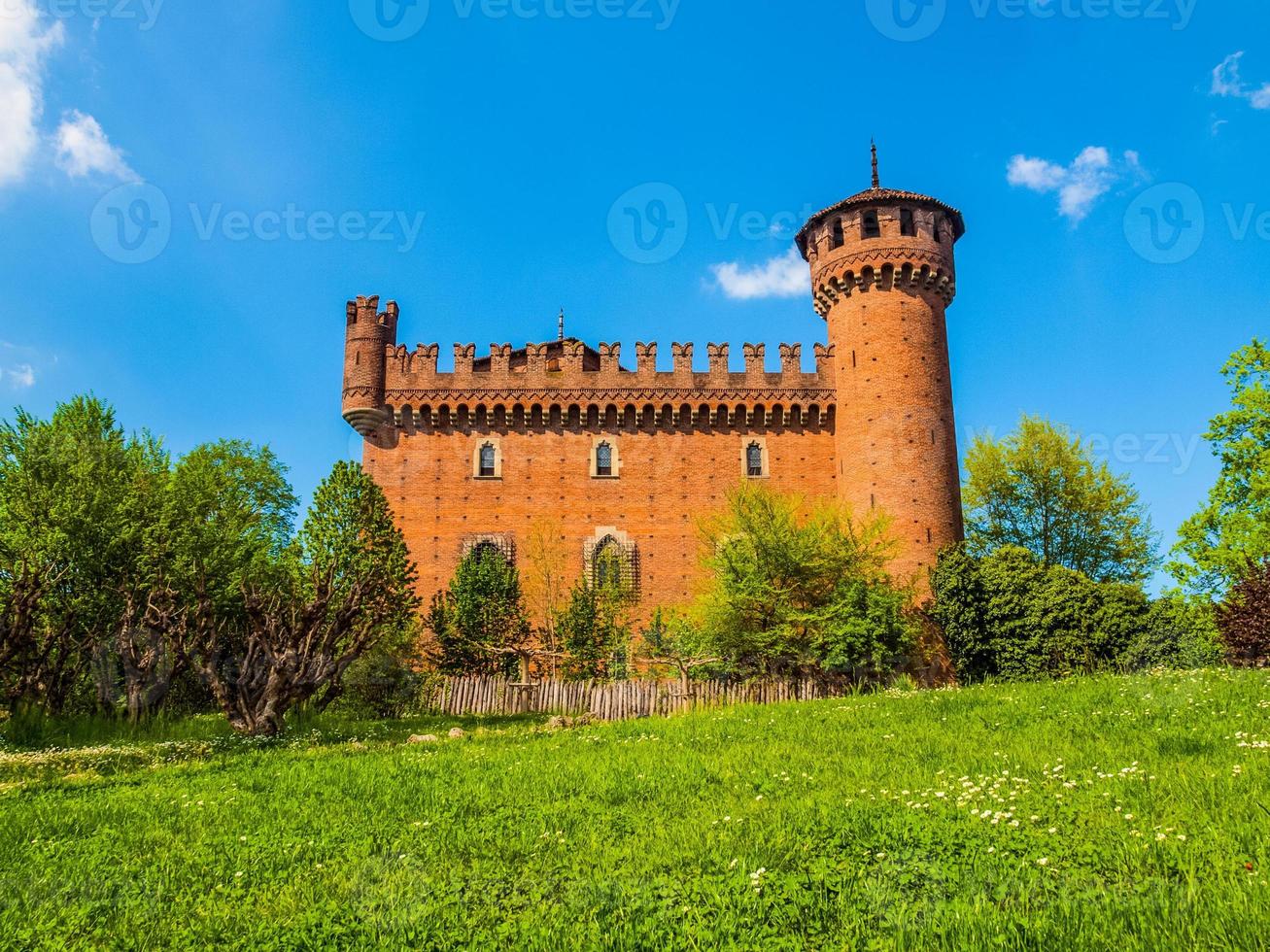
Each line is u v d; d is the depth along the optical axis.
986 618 36.28
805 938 5.83
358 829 9.75
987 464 51.44
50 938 6.66
